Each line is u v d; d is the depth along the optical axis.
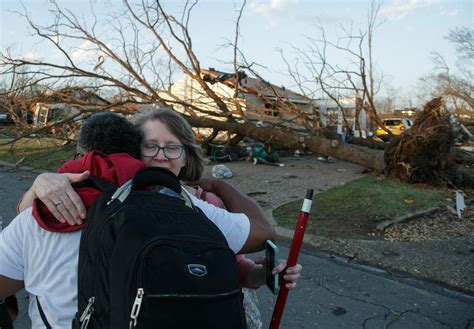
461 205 7.27
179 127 1.80
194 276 1.10
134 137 1.65
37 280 1.34
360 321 3.63
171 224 1.21
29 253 1.34
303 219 1.68
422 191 8.85
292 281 1.69
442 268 4.83
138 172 1.35
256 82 13.09
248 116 13.12
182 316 1.07
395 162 9.99
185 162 1.86
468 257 5.18
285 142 11.54
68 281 1.32
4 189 9.17
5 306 1.61
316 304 3.93
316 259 5.13
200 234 1.22
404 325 3.58
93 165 1.45
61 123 9.29
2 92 9.82
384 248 5.47
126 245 1.14
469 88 21.44
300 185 9.78
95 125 1.58
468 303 4.03
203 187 1.92
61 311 1.31
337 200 8.02
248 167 12.72
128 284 1.09
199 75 11.11
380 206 7.51
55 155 13.64
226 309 1.12
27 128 10.17
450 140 9.48
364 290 4.26
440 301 4.06
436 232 6.21
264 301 3.97
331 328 3.50
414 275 4.66
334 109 14.06
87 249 1.23
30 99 9.84
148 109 1.84
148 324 1.05
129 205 1.25
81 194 1.38
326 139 11.34
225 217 1.52
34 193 1.42
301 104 13.51
